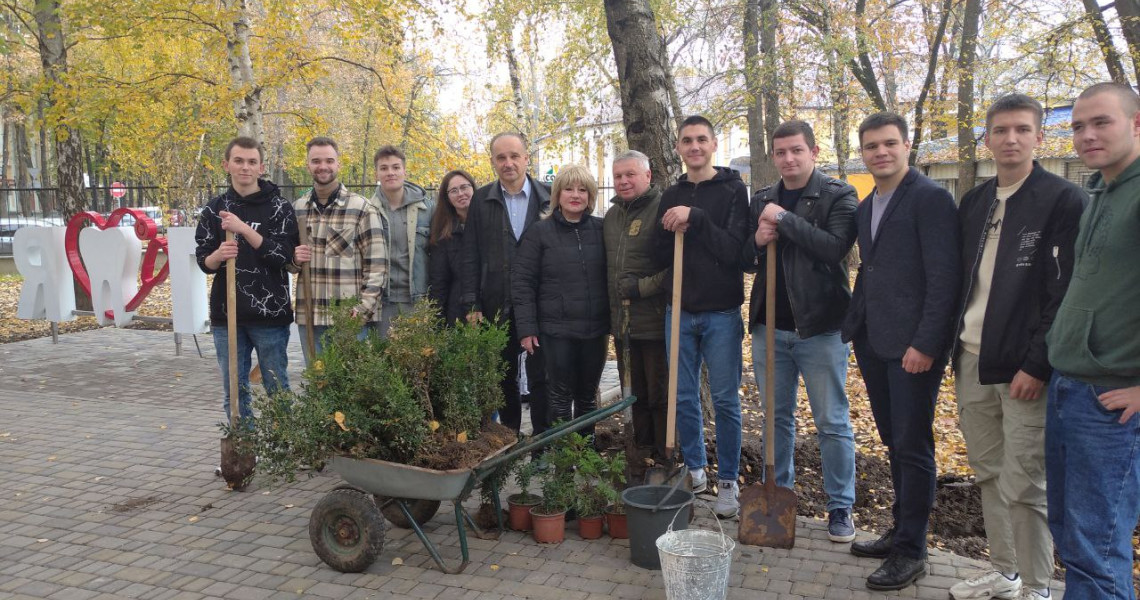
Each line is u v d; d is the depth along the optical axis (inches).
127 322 388.2
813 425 275.4
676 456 205.9
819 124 749.9
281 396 153.5
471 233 202.4
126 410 283.1
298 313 211.0
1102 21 473.4
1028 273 121.9
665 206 178.4
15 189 727.1
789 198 163.8
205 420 269.4
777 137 160.2
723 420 176.6
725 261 168.2
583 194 185.8
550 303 187.0
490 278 201.5
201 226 203.8
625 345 188.2
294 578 151.6
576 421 164.6
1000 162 125.7
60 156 535.8
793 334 165.5
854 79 666.2
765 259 168.6
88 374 345.7
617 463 169.9
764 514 161.6
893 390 143.0
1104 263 106.4
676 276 163.6
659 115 210.1
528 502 173.6
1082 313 108.6
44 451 234.7
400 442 148.3
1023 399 124.0
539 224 189.2
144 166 837.2
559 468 170.2
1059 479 115.9
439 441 152.0
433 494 147.6
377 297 203.9
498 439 161.0
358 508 148.9
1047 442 116.8
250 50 552.7
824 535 167.5
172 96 522.0
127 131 595.5
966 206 135.7
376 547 149.0
